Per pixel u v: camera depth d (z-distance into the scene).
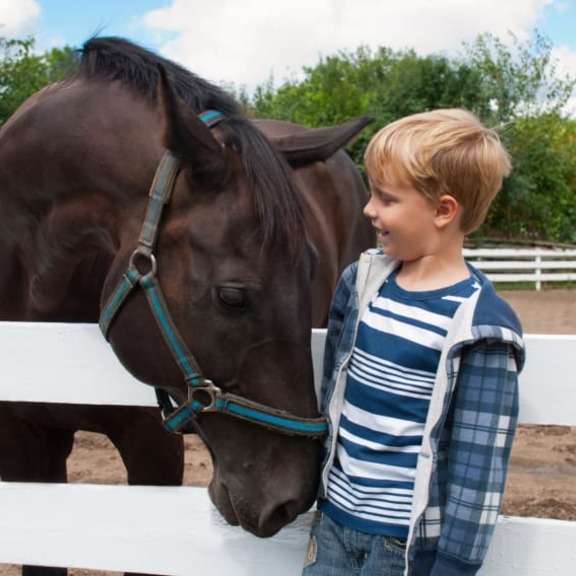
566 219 17.69
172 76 2.03
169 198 1.78
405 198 1.51
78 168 2.02
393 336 1.53
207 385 1.74
